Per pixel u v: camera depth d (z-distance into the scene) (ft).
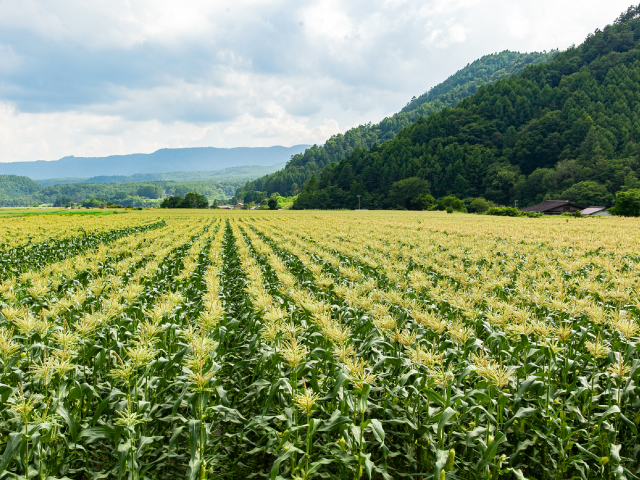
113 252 54.44
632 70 542.16
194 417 13.73
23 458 12.21
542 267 40.88
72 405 15.31
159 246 60.23
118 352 18.72
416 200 443.73
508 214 286.87
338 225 129.39
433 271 43.47
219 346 20.36
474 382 17.29
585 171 408.67
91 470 14.44
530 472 15.06
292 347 14.56
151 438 13.42
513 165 504.84
